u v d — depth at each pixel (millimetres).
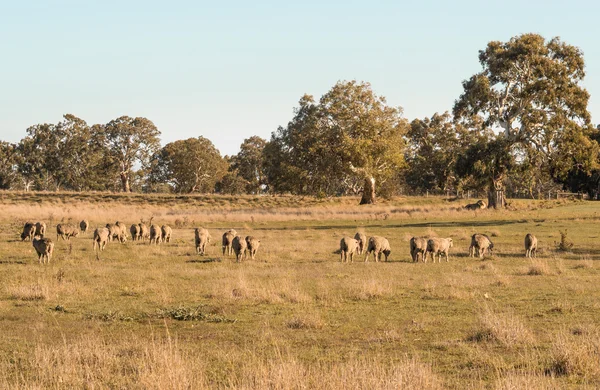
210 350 15742
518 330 16844
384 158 101750
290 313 20906
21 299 23391
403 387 11656
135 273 30172
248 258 37344
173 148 180125
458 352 15492
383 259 38250
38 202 102062
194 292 25031
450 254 40500
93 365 13758
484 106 89438
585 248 43531
